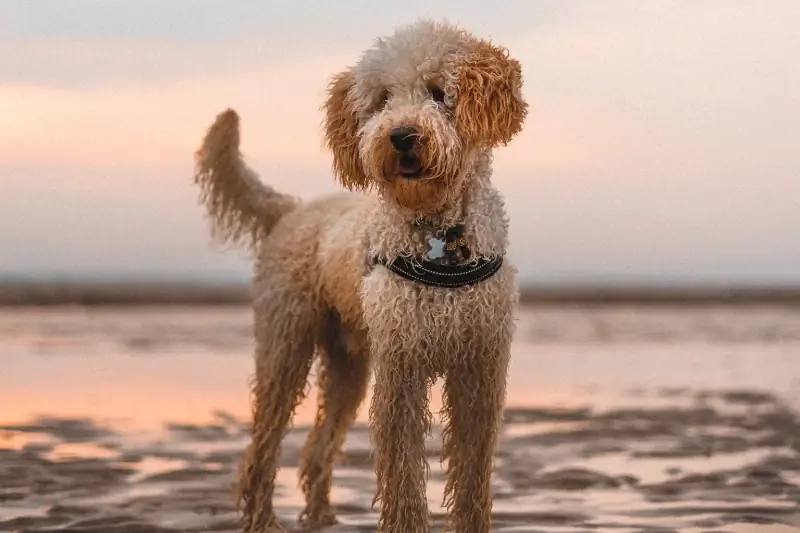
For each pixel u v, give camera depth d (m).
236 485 6.66
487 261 5.45
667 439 9.20
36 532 5.88
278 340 6.64
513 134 5.47
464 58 5.43
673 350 19.42
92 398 11.59
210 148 7.07
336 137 5.85
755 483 7.20
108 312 33.53
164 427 9.67
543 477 7.46
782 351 19.23
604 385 13.63
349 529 6.42
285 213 6.98
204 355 16.66
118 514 6.38
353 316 6.30
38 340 19.58
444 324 5.39
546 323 29.86
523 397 12.27
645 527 5.98
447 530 5.73
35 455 8.16
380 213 5.68
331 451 6.80
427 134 5.19
